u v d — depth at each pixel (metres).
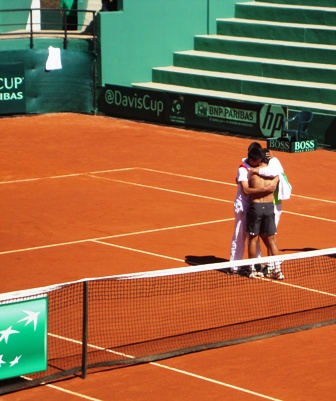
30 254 48.94
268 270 44.66
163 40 102.19
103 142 82.38
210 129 88.62
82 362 33.12
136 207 59.25
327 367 34.31
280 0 103.81
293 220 56.34
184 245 50.50
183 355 35.22
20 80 95.00
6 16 105.62
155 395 31.67
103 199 61.50
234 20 104.12
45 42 97.12
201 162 74.06
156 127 90.44
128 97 94.94
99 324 38.03
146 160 74.69
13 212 58.00
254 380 33.03
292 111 82.06
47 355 33.00
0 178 67.88
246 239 48.75
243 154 77.75
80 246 50.41
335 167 73.44
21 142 81.88
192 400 31.25
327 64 93.81
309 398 31.53
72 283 32.75
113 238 51.97
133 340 36.47
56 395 31.75
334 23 97.38
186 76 99.00
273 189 44.09
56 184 66.00
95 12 97.69
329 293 42.56
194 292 42.25
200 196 62.34
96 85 98.44
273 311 40.00
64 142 82.19
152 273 34.34
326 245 50.69
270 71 95.38
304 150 79.50
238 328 37.91
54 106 97.38
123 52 99.50
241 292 42.47
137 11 99.56
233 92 95.81
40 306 32.22
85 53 97.38
